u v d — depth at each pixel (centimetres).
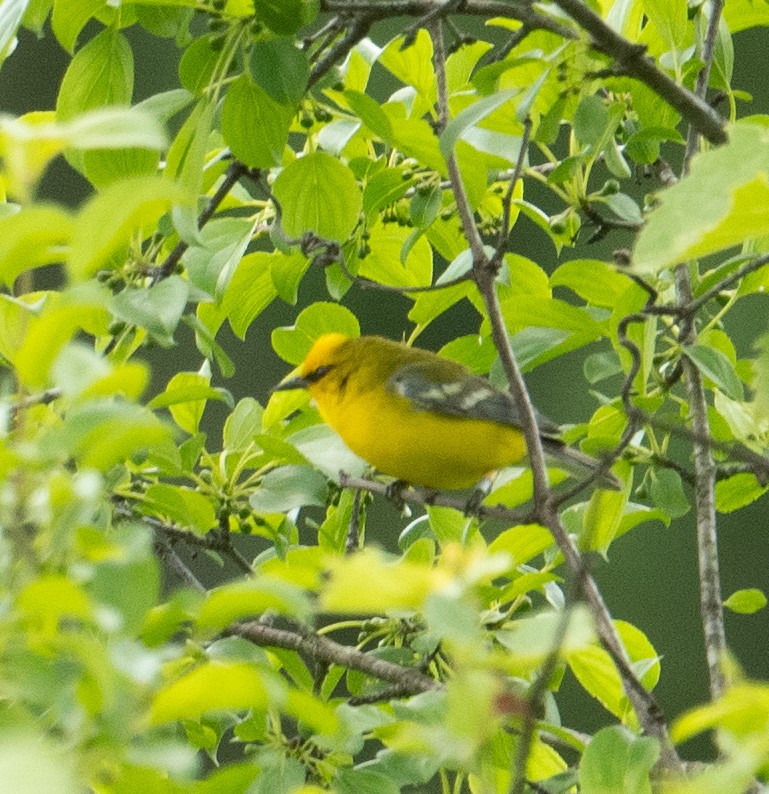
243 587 388
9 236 393
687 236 391
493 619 882
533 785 838
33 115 905
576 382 2358
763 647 2361
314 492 976
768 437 1010
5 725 396
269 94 872
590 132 992
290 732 995
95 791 457
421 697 728
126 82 934
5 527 420
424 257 1182
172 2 884
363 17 948
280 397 1170
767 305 2159
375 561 380
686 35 1064
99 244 392
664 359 1034
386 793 822
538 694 409
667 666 2359
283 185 1010
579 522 1012
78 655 411
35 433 491
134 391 414
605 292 1062
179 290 779
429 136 977
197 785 451
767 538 2378
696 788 366
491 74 955
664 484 1002
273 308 2367
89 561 425
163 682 490
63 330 402
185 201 389
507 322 1026
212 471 1032
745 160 396
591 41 934
